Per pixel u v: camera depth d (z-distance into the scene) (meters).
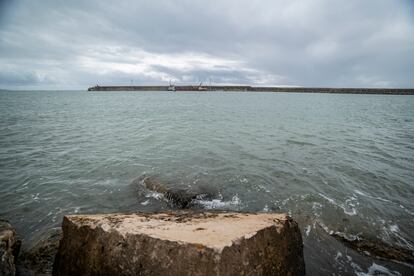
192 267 3.45
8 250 4.75
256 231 4.14
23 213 7.57
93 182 9.84
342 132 21.05
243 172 11.01
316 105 54.72
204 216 5.27
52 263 5.14
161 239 3.73
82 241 4.36
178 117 31.03
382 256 5.82
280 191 9.20
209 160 12.62
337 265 5.51
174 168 11.35
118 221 4.55
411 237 6.58
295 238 5.02
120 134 19.47
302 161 12.63
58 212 7.66
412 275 5.29
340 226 6.98
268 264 4.03
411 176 10.74
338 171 11.26
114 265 3.88
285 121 27.66
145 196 8.73
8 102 55.50
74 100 69.06
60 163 12.06
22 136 18.33
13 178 10.16
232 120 28.20
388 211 7.85
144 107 46.97
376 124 26.25
